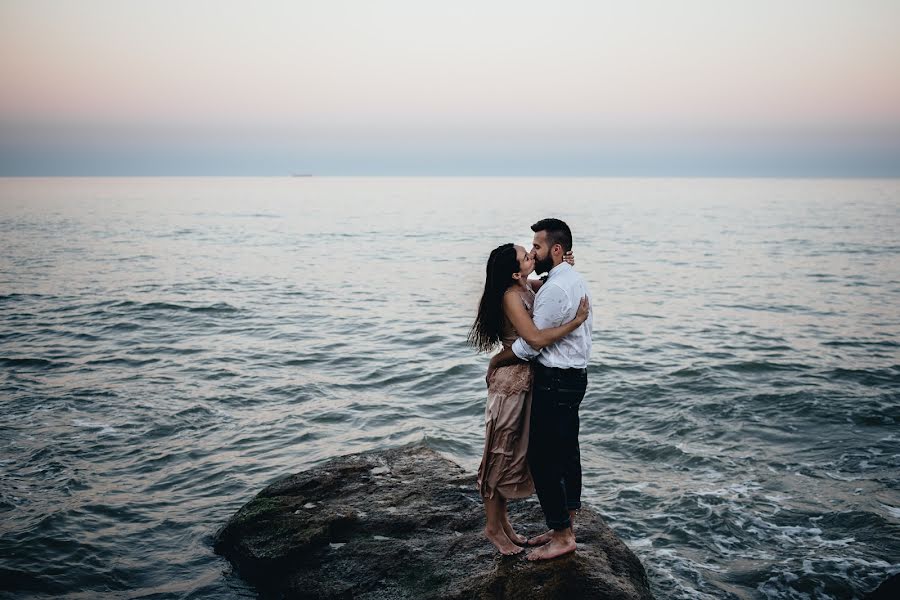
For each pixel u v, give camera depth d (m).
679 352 14.82
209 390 11.82
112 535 6.53
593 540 4.68
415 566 4.67
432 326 18.34
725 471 8.24
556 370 3.85
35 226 57.94
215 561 5.90
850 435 9.38
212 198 149.12
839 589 5.64
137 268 30.69
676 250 42.12
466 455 9.16
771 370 13.05
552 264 3.89
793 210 100.19
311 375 13.08
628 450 9.09
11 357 13.95
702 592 5.64
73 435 9.38
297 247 44.31
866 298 23.03
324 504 5.73
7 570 5.80
